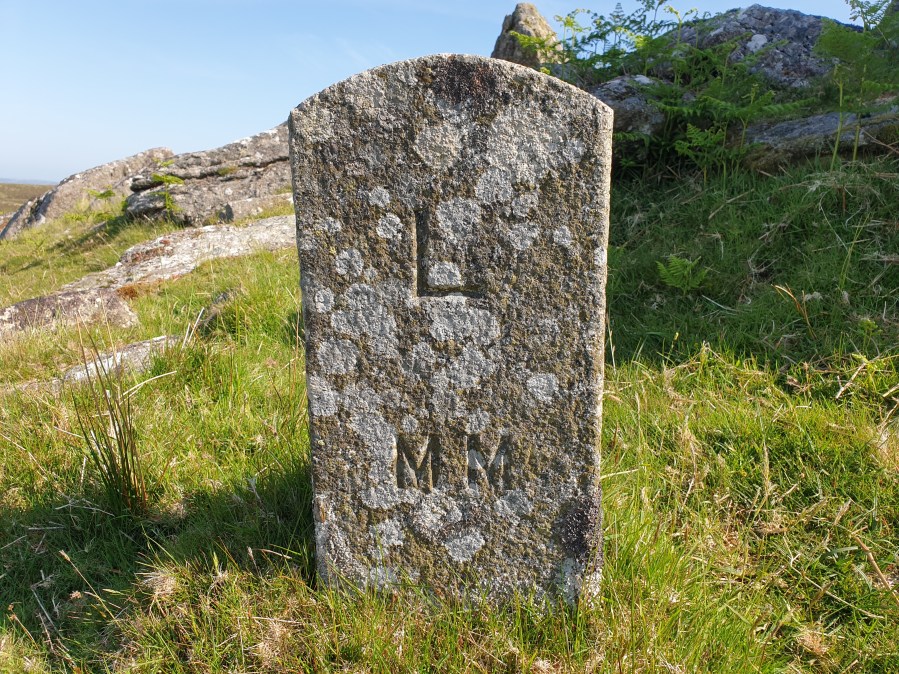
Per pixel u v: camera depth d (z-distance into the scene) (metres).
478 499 2.27
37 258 11.34
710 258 4.76
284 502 2.80
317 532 2.33
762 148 5.42
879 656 2.22
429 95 2.04
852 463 2.95
